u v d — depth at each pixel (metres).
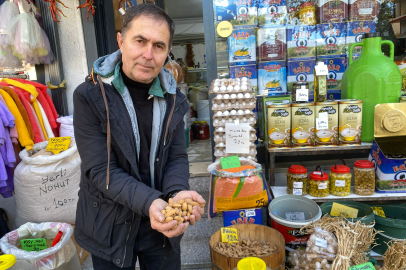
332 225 1.35
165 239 1.10
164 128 1.03
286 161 2.42
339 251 1.21
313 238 1.34
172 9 4.79
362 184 1.77
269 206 1.66
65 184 1.72
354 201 1.77
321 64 1.88
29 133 1.96
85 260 1.84
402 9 2.20
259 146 2.41
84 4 2.33
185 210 0.88
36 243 1.42
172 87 1.03
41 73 2.62
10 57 2.29
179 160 1.14
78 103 0.89
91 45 2.60
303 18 2.25
